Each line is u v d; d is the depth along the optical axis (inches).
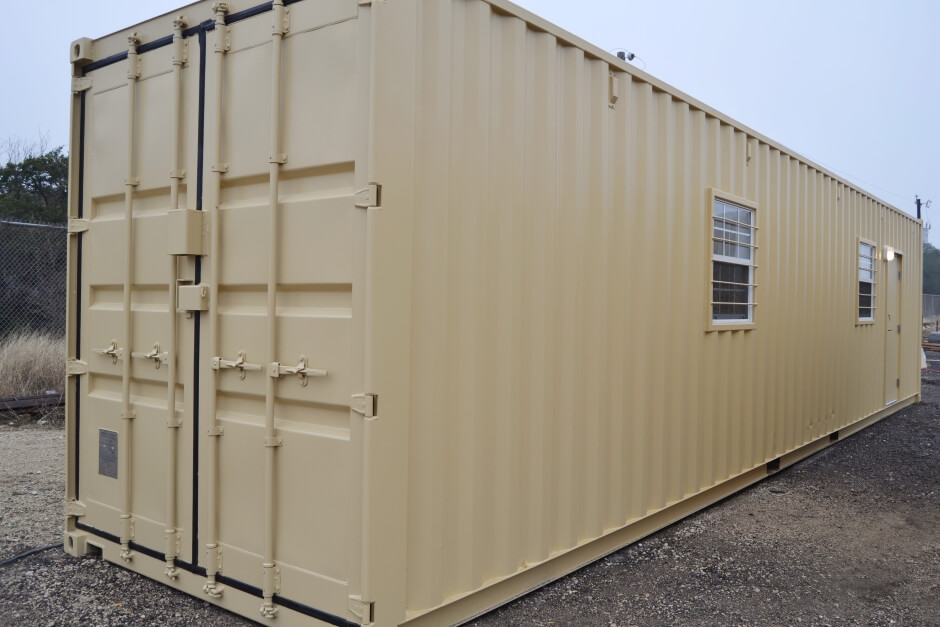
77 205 160.2
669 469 196.7
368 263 110.3
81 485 159.8
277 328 123.0
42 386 361.1
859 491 249.4
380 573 112.9
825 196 309.7
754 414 246.5
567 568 159.9
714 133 216.7
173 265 135.4
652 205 186.2
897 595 158.1
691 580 161.9
